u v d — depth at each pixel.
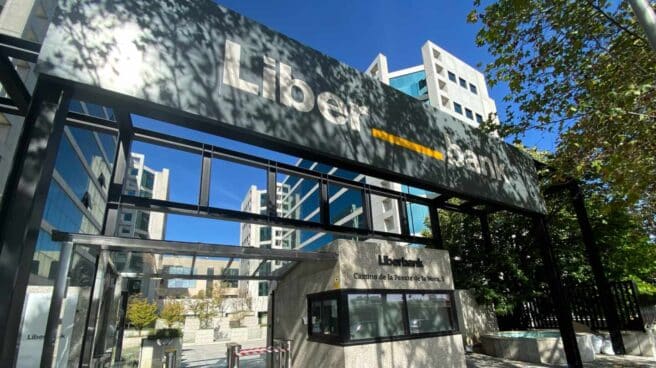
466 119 44.34
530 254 14.65
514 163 10.54
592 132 8.26
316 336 8.81
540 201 10.80
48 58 3.93
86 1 4.39
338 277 8.24
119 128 6.26
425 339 9.05
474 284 13.63
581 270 14.20
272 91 5.79
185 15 5.18
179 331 11.50
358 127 6.86
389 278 9.05
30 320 5.95
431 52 45.47
